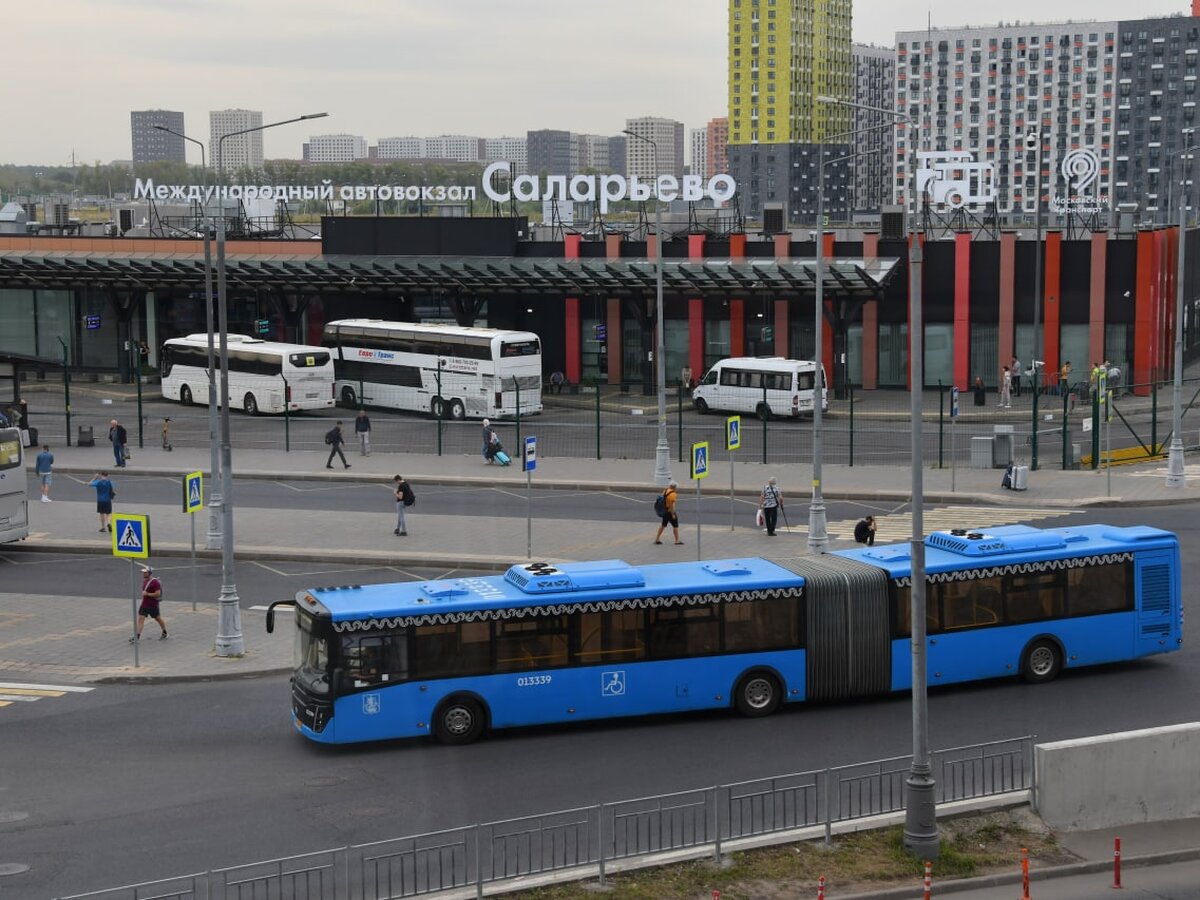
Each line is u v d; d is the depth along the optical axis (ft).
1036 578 100.78
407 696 88.79
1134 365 274.16
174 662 108.78
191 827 74.59
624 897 64.23
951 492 172.65
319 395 262.47
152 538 154.81
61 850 71.31
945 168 374.84
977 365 282.15
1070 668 105.29
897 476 185.68
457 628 89.61
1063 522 155.33
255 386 261.44
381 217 309.83
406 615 88.79
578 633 91.71
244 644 112.98
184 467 200.85
